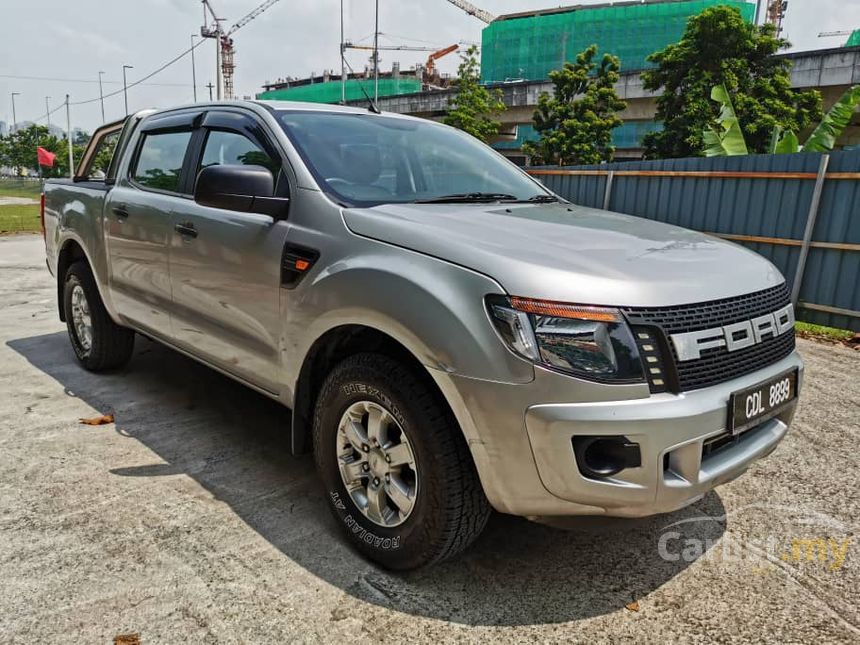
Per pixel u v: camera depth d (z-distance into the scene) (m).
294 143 2.76
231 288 2.83
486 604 2.14
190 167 3.30
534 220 2.57
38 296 7.22
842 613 2.16
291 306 2.50
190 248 3.07
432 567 2.33
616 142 37.94
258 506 2.71
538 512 1.97
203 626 1.98
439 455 2.04
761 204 7.79
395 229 2.25
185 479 2.93
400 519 2.23
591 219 2.75
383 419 2.23
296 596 2.14
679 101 21.27
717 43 20.44
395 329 2.09
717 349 2.02
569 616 2.10
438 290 2.01
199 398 3.96
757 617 2.13
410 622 2.04
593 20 50.69
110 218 3.76
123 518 2.58
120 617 2.01
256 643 1.92
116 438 3.35
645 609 2.15
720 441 2.13
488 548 2.48
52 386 4.12
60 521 2.54
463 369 1.93
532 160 27.28
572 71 25.50
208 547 2.40
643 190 9.54
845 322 6.96
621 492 1.87
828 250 7.03
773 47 20.48
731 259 2.36
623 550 2.50
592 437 1.84
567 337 1.84
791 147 10.34
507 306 1.89
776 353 2.28
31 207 26.97
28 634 1.92
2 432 3.38
